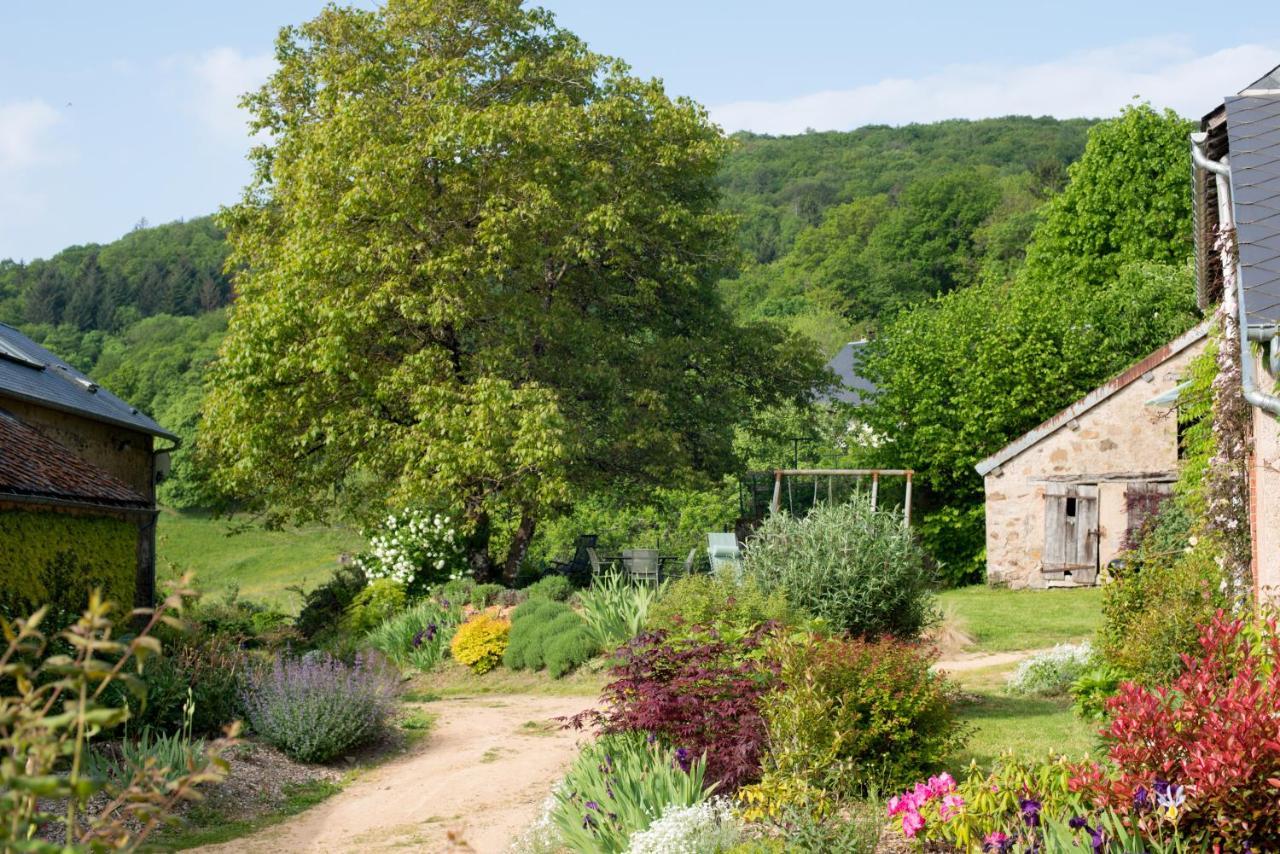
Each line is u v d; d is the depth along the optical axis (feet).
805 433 116.67
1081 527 81.87
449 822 30.48
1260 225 27.84
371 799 33.99
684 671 30.63
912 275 224.74
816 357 86.58
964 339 92.99
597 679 53.57
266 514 86.12
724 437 84.38
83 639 8.65
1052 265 125.18
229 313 80.84
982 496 93.76
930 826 20.45
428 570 75.41
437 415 67.62
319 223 71.15
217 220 82.89
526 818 30.30
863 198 276.00
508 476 71.51
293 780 35.96
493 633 58.75
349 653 60.59
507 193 71.20
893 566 45.57
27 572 42.27
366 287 70.18
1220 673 21.31
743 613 41.19
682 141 80.38
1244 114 33.09
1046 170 231.50
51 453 49.85
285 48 83.82
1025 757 29.71
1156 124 118.73
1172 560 41.45
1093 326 92.17
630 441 76.07
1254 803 17.95
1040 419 89.86
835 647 29.71
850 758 26.40
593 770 27.61
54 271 273.75
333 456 76.13
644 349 79.10
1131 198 118.32
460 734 43.57
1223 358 37.35
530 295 73.77
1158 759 19.44
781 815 23.59
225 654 44.42
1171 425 80.38
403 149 68.95
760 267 278.87
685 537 104.83
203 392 172.04
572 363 74.49
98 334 258.16
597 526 107.34
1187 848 18.33
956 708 39.34
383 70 73.67
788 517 50.31
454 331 74.79
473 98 76.07
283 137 81.35
